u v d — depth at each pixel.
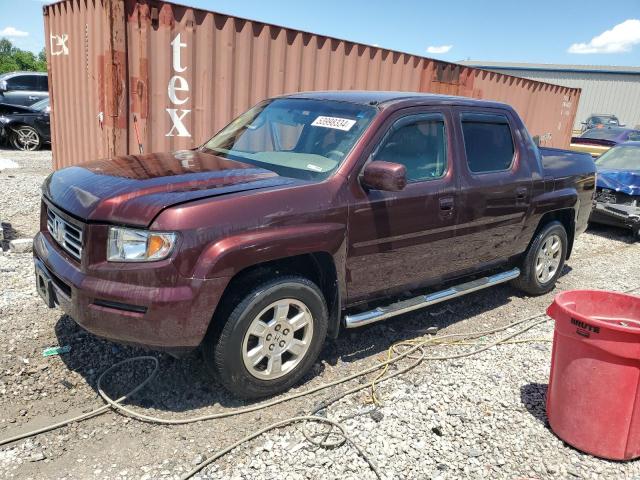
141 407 3.32
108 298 2.96
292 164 3.80
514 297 5.74
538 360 4.24
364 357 4.14
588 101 41.84
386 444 3.07
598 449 3.03
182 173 3.43
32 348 3.85
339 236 3.52
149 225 2.92
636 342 2.83
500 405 3.55
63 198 3.31
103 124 6.86
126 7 6.28
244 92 7.33
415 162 4.09
